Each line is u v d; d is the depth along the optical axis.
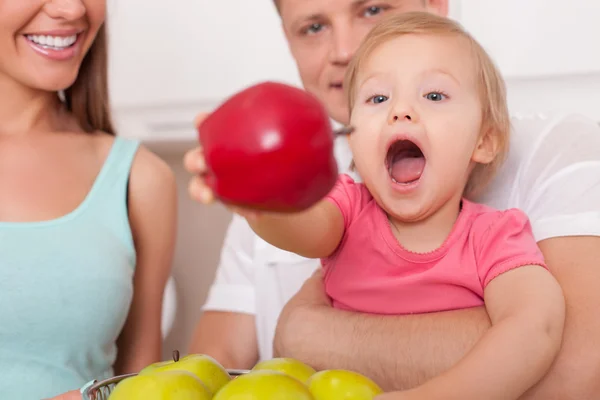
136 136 2.17
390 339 0.94
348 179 1.07
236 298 1.46
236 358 1.44
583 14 1.66
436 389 0.74
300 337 1.00
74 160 1.35
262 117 0.64
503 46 1.74
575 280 0.96
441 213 0.97
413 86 0.95
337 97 1.31
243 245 1.51
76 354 1.25
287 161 0.63
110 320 1.27
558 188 1.08
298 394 0.72
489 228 0.95
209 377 0.80
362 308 1.01
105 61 1.46
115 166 1.36
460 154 0.96
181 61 2.06
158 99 2.11
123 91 2.13
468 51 0.99
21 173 1.30
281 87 0.67
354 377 0.77
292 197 0.65
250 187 0.64
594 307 0.92
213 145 0.65
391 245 0.97
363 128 0.97
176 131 2.14
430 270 0.95
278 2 1.36
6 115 1.33
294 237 0.90
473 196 1.17
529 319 0.83
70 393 0.98
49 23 1.24
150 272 1.43
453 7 1.74
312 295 1.08
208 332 1.47
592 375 0.88
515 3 1.71
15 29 1.22
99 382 0.79
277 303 1.44
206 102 2.06
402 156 1.00
